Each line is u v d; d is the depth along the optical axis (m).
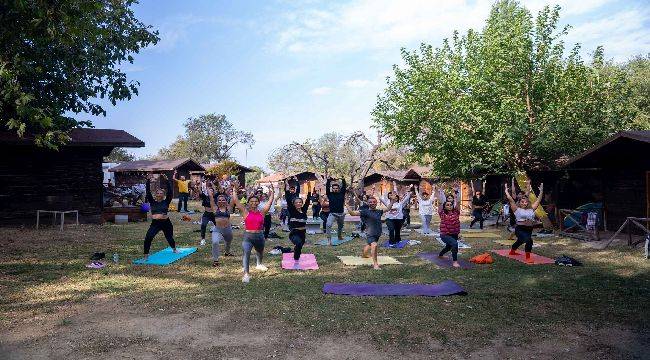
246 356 4.69
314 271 9.04
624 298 6.93
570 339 5.21
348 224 20.34
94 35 11.11
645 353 4.81
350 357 4.70
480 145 18.48
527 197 10.80
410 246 12.90
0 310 6.22
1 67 10.20
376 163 45.66
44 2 9.70
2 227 15.41
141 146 17.75
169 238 10.69
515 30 19.14
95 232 14.82
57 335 5.25
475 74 19.62
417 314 6.11
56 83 15.19
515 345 5.03
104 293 7.14
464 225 19.77
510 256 10.83
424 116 19.81
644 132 12.95
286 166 36.03
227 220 10.01
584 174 17.16
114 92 17.20
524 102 19.28
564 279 8.27
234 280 8.16
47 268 9.01
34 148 16.27
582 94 18.98
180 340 5.13
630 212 14.95
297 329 5.52
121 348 4.88
